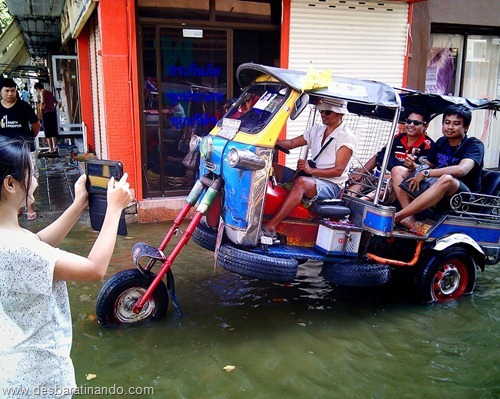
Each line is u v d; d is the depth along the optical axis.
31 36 16.22
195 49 6.54
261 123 3.76
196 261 5.20
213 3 6.44
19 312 1.60
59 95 12.91
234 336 3.71
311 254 4.03
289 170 4.54
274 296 4.45
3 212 1.65
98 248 1.75
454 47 8.78
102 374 3.18
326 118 4.18
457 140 4.57
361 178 4.88
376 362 3.45
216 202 3.99
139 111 6.29
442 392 3.13
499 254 4.69
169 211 6.49
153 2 6.18
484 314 4.25
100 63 7.50
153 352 3.45
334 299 4.46
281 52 6.78
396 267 4.68
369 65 7.32
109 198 1.86
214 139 4.05
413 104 4.85
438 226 4.36
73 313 3.95
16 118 6.13
